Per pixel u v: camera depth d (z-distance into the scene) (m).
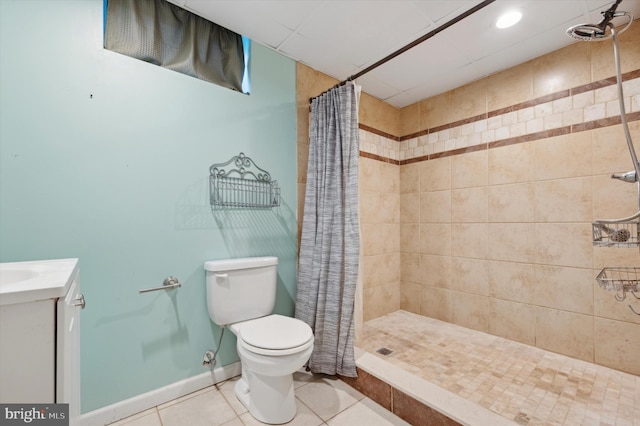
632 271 1.59
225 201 1.66
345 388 1.62
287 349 1.23
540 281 1.92
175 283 1.47
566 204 1.82
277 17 1.59
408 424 1.33
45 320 0.67
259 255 1.81
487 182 2.19
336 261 1.72
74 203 1.23
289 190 1.97
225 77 1.73
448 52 1.91
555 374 1.59
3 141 1.10
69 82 1.22
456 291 2.37
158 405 1.42
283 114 1.94
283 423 1.32
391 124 2.75
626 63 1.62
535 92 1.96
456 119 2.39
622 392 1.42
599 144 1.70
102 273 1.29
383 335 2.15
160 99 1.46
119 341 1.33
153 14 1.48
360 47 1.87
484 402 1.35
